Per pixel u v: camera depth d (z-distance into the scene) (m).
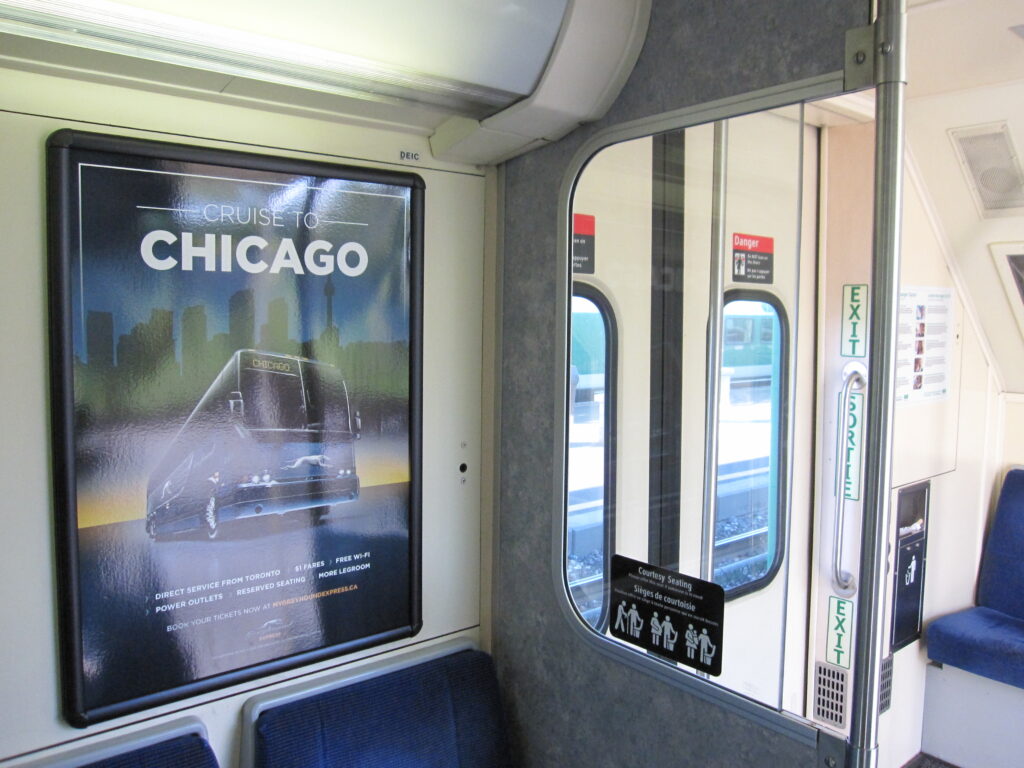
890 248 1.30
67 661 1.58
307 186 1.82
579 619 2.01
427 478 2.13
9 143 1.47
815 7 1.39
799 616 1.77
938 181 2.56
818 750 1.46
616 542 1.97
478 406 2.22
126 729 1.69
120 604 1.63
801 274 1.76
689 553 1.98
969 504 3.14
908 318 2.63
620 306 1.92
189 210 1.66
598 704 1.96
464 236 2.14
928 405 2.80
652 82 1.69
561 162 1.93
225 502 1.75
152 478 1.65
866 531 1.35
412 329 2.02
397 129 1.95
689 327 1.96
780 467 1.93
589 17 1.60
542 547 2.09
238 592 1.79
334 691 1.92
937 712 3.06
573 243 1.94
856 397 1.74
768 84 1.47
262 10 1.30
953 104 2.25
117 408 1.60
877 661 1.37
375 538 2.01
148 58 1.40
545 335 2.02
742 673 1.68
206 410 1.71
